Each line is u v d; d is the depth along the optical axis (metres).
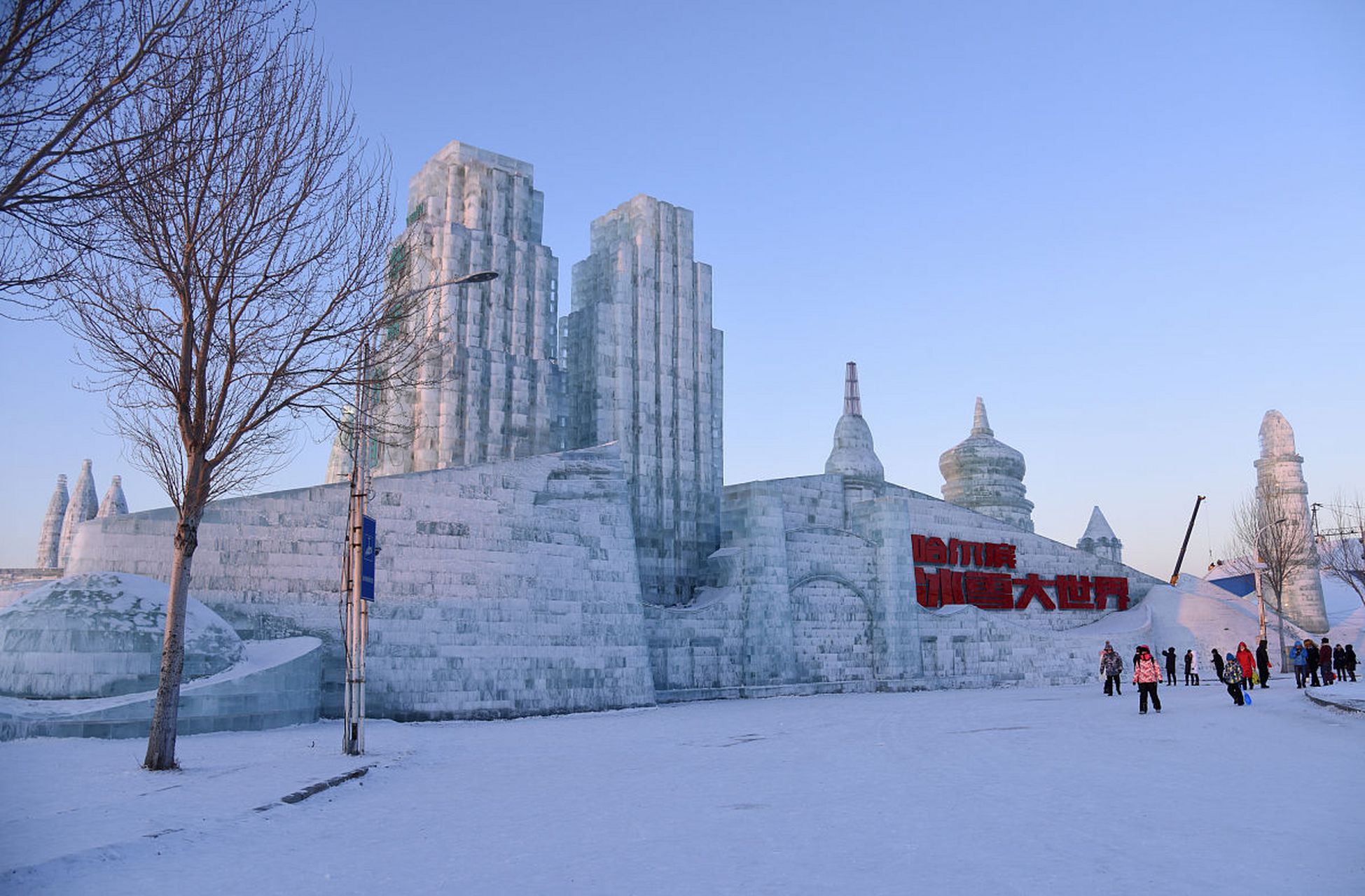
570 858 11.49
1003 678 66.25
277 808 14.62
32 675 27.70
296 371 21.42
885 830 12.99
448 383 56.12
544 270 63.06
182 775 18.08
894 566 62.56
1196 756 20.70
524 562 42.97
